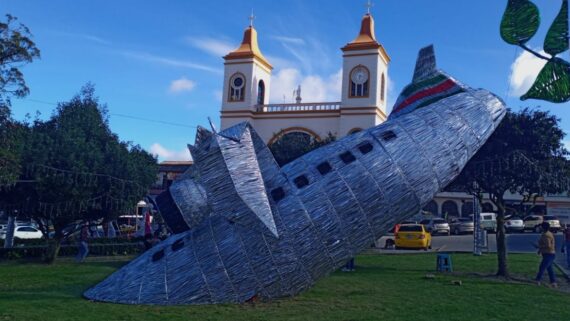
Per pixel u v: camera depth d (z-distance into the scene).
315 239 10.83
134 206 22.52
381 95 51.56
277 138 51.56
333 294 12.32
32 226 39.47
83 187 19.70
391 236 39.91
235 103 53.62
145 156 24.66
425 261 21.45
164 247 11.78
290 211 10.88
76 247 25.31
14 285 14.12
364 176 11.14
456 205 59.19
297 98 56.84
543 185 15.73
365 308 10.69
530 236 37.66
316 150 12.27
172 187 13.86
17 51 15.02
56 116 21.66
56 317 9.52
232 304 10.68
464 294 12.72
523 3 10.81
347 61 50.12
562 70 10.47
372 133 11.91
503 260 16.39
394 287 13.73
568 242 19.05
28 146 19.05
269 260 10.72
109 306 10.56
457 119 12.28
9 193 20.27
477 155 16.02
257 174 10.70
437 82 13.45
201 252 11.07
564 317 10.13
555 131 15.96
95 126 21.67
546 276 16.64
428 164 11.49
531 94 10.80
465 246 32.12
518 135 15.52
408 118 12.18
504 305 11.32
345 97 49.72
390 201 11.15
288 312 10.09
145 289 10.95
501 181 16.09
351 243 11.07
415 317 9.92
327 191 11.06
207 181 10.36
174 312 9.98
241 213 10.20
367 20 52.53
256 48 56.25
